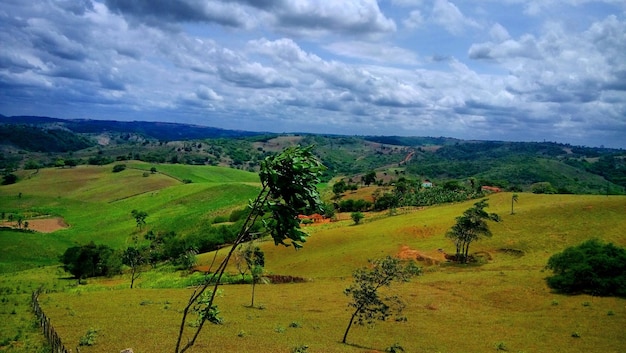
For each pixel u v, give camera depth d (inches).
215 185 7642.7
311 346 1357.0
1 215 6122.1
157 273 3476.9
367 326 1727.4
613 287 2154.3
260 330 1576.0
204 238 4224.9
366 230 4020.7
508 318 1883.6
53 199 7288.4
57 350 1129.4
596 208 3769.7
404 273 1518.2
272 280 2844.5
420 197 5787.4
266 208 493.0
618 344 1504.7
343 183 6914.4
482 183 7460.6
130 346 1253.1
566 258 2367.1
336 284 2736.2
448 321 1846.7
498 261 3132.4
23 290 2728.8
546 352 1416.1
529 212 3932.1
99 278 3462.1
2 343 1285.7
